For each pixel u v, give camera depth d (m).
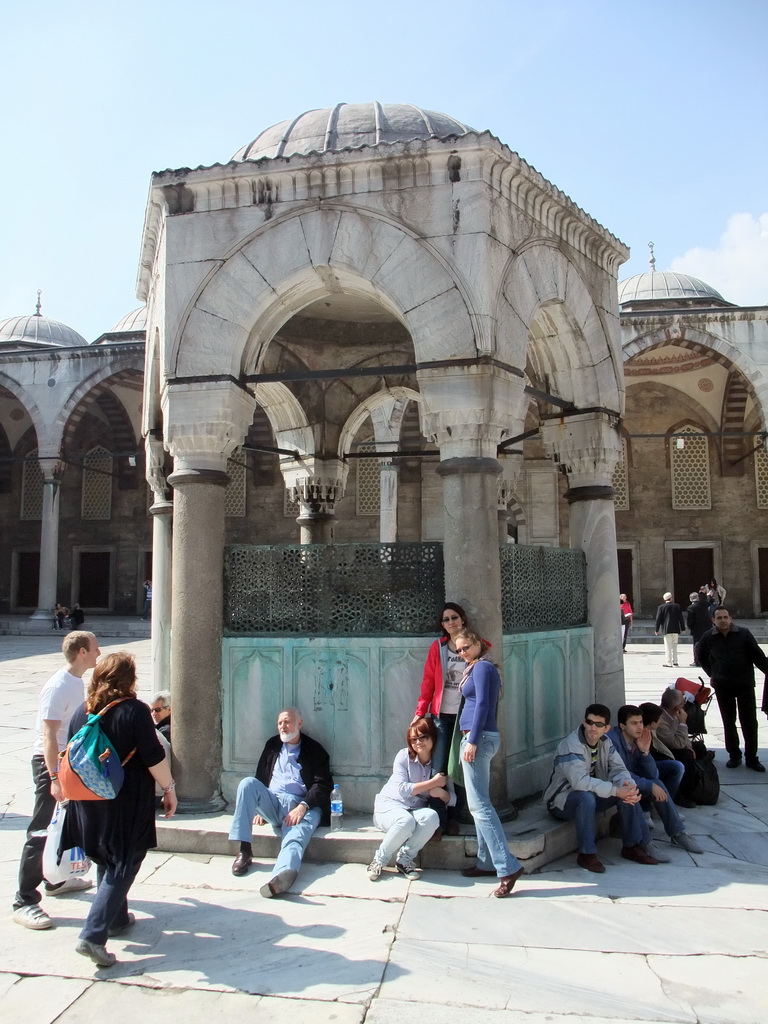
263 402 9.04
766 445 21.00
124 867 3.80
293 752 5.30
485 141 5.32
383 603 5.56
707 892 4.58
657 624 16.80
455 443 5.40
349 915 4.23
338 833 5.05
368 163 5.55
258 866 4.93
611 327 7.11
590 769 5.22
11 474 30.81
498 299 5.47
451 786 5.02
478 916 4.21
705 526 26.52
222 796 5.62
